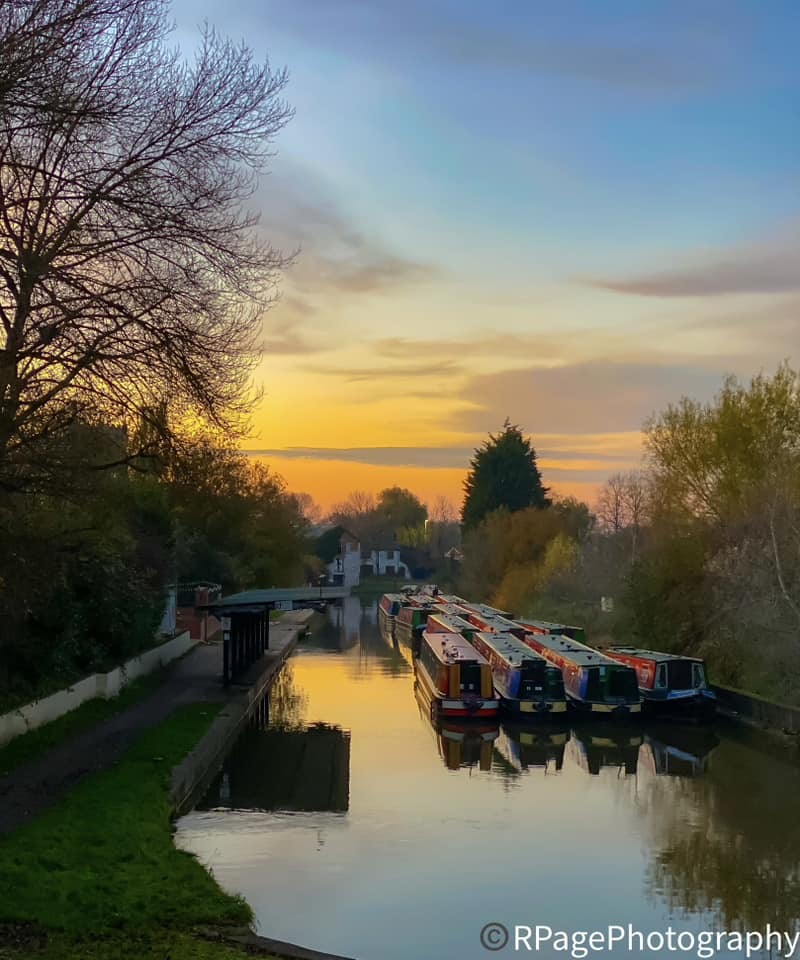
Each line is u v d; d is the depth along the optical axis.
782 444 36.62
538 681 32.09
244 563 64.12
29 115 13.60
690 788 23.25
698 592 37.16
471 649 34.56
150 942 10.79
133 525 33.19
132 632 29.97
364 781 23.00
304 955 11.02
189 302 16.05
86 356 15.01
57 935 10.70
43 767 18.50
